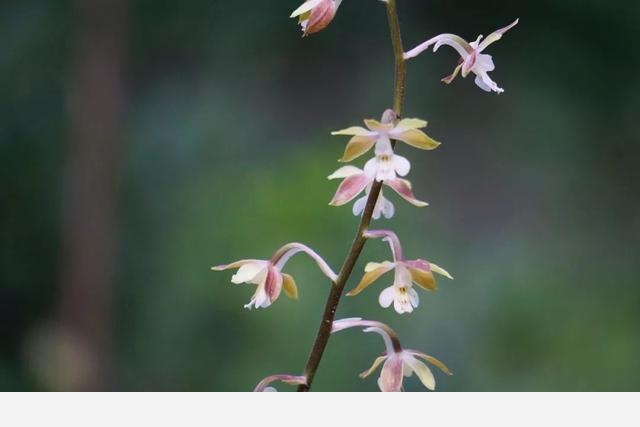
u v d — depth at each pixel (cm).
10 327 1051
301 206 1002
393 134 269
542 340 1011
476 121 1323
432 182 1269
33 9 1155
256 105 1280
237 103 1272
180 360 956
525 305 1038
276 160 1148
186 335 962
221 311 957
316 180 1038
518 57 1363
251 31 1311
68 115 1097
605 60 1357
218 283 974
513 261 1145
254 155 1195
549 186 1284
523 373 984
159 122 1208
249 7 1311
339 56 1343
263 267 290
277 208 1004
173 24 1277
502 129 1319
